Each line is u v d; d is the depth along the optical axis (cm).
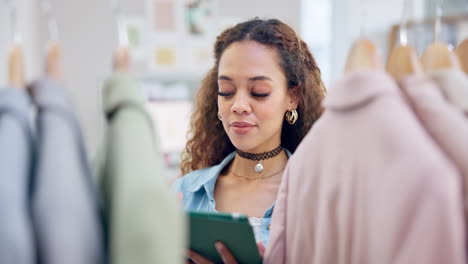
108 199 54
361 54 67
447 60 72
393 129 55
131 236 46
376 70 61
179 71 371
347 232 64
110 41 344
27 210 47
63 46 334
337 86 63
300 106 113
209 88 129
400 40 68
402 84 61
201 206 119
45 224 46
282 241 80
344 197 64
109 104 56
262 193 112
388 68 69
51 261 46
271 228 82
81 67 339
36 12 313
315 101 113
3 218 45
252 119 104
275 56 103
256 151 112
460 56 94
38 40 315
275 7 380
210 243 87
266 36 103
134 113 55
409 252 52
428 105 57
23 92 53
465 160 54
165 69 368
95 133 343
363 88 59
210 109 131
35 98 53
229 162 124
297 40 110
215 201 117
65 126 52
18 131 50
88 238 47
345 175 64
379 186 56
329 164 67
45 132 51
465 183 54
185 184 128
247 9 380
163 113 331
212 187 118
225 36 117
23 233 45
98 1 339
